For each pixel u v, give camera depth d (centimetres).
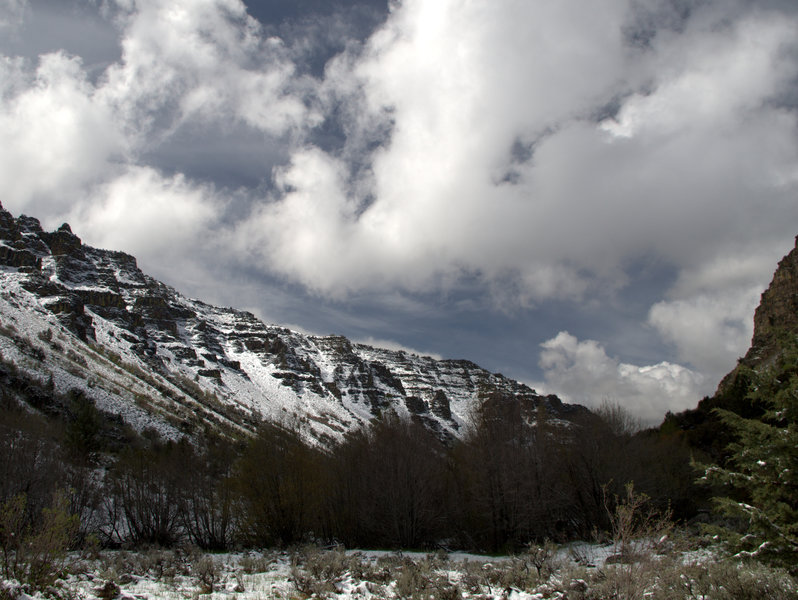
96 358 12731
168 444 6138
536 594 1608
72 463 3844
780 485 1487
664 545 1391
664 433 6122
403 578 1773
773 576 1338
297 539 3966
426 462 4556
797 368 1558
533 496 4259
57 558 1428
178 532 3891
